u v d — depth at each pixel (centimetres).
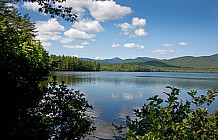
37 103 569
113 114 2117
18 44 552
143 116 273
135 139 225
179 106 269
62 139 540
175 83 6900
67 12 573
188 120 230
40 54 593
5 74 491
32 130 465
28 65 529
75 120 590
